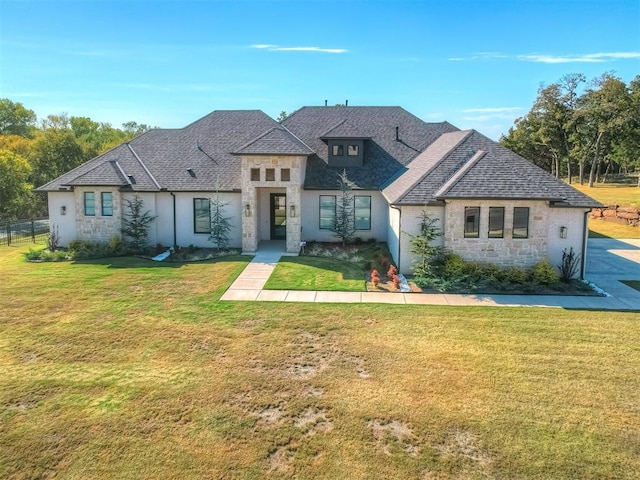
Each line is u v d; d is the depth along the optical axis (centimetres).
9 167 4128
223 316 1497
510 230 1877
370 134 2897
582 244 1925
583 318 1488
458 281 1800
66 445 840
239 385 1050
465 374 1103
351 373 1109
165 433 873
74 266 2169
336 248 2495
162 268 2117
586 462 794
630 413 941
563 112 7200
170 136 2861
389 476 759
